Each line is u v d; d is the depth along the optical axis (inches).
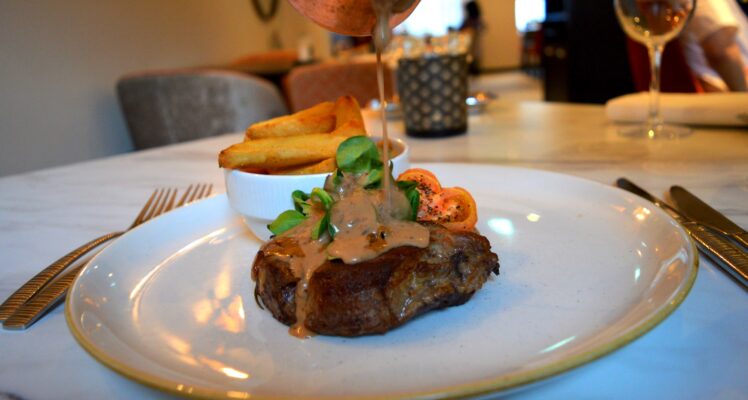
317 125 21.5
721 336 14.0
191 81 57.7
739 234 18.3
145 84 58.2
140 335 16.0
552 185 23.3
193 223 22.5
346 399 11.0
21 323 17.0
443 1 227.8
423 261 15.8
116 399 13.5
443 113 32.6
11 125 53.6
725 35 39.4
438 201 20.0
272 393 12.9
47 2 56.7
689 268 15.0
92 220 25.3
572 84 73.5
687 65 41.6
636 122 32.4
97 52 63.3
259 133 21.3
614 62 68.4
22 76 54.5
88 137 62.1
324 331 15.3
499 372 13.1
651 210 20.0
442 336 15.0
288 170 21.1
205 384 12.9
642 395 12.3
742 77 40.0
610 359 13.6
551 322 15.1
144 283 19.6
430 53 33.6
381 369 13.7
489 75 203.6
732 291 16.0
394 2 17.4
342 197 17.2
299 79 55.3
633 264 17.8
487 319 15.6
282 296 15.9
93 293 17.4
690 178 24.3
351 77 56.0
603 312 15.3
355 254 15.6
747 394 11.9
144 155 35.2
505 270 18.6
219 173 30.3
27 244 23.4
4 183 31.6
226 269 20.1
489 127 35.0
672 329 14.5
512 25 210.5
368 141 17.8
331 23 19.8
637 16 29.0
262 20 102.0
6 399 13.7
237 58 94.0
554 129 33.2
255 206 20.6
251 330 16.0
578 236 20.3
